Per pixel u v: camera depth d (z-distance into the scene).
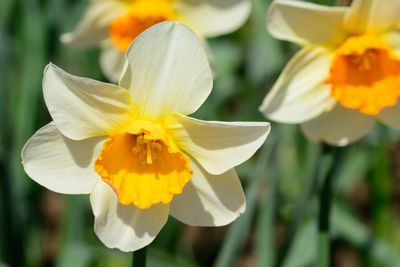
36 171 0.51
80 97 0.51
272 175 0.62
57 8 0.70
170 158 0.52
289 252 0.64
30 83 0.71
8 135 0.68
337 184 0.71
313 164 0.61
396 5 0.57
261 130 0.50
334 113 0.59
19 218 0.68
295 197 0.69
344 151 0.63
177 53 0.51
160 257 0.65
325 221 0.57
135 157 0.52
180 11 0.67
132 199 0.51
